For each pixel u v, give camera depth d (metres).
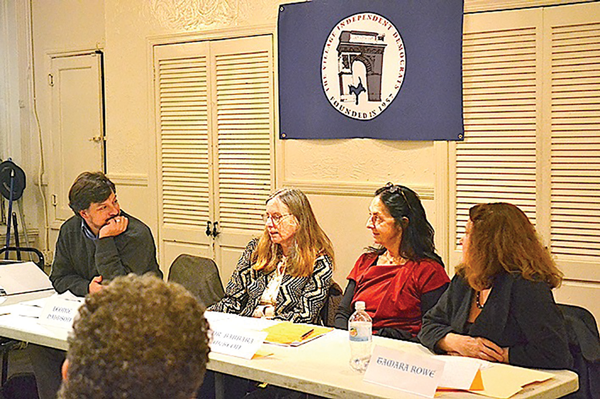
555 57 3.87
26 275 4.22
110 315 1.02
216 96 5.31
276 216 3.55
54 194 6.57
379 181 4.55
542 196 3.96
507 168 4.07
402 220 3.39
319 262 3.56
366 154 4.60
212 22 5.28
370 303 3.41
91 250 3.84
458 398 2.34
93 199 3.69
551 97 3.90
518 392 2.39
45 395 3.62
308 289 3.53
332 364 2.73
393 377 2.46
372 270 3.45
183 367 1.03
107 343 1.00
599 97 3.77
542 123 3.93
